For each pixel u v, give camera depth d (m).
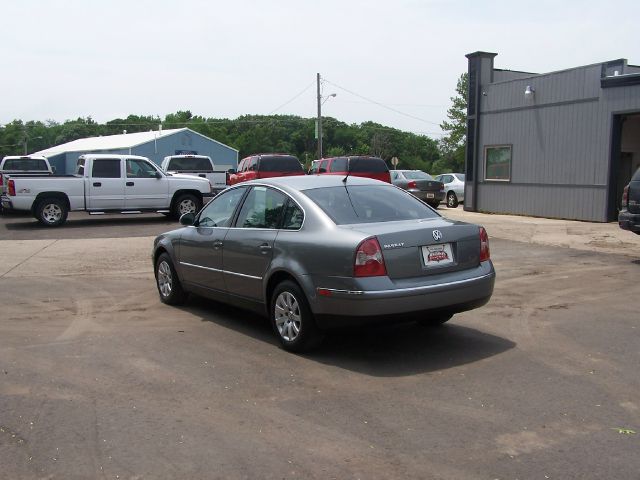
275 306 6.18
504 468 3.73
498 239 14.30
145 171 19.00
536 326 6.92
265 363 5.76
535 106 19.67
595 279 9.58
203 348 6.26
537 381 5.20
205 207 7.58
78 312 7.86
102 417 4.56
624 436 4.14
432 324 6.93
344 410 4.64
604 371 5.43
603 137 17.53
